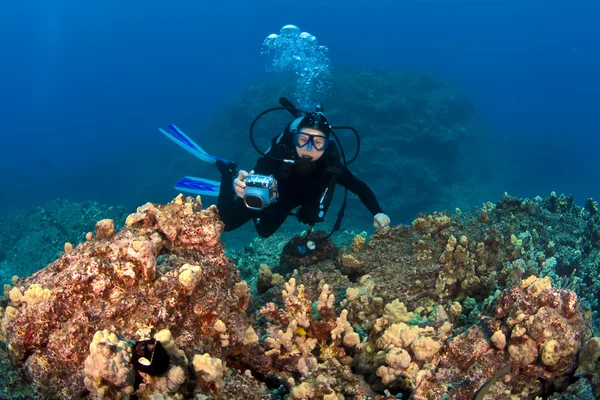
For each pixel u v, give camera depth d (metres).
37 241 11.59
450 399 1.95
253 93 26.12
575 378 2.04
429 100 25.70
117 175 38.44
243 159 23.41
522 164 37.72
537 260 3.82
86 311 1.73
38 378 1.69
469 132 28.86
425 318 2.71
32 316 1.73
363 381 2.27
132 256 1.81
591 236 5.22
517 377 2.05
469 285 3.18
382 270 3.44
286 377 2.24
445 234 3.71
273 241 6.00
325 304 2.46
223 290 2.16
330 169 4.09
